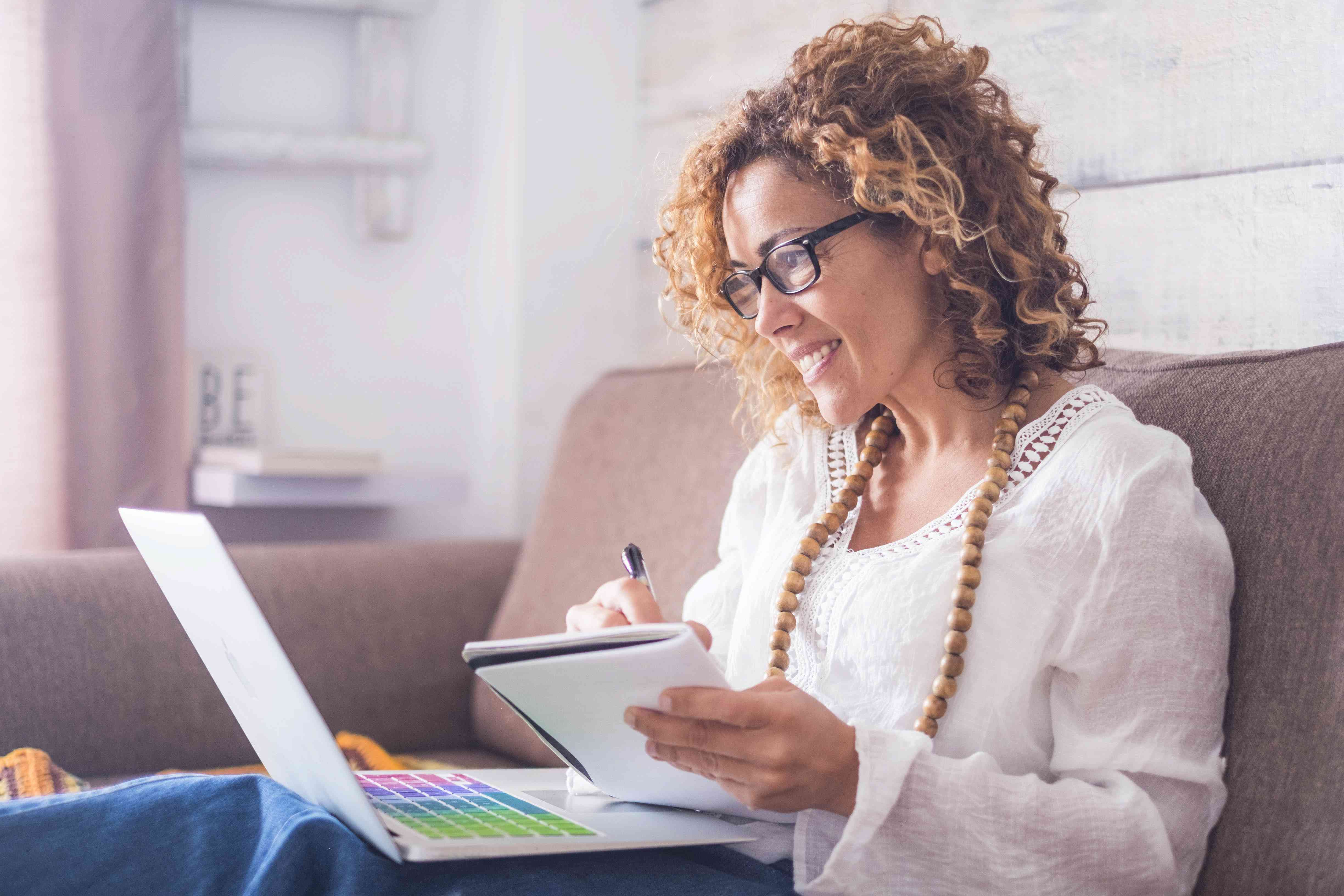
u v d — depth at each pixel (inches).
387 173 84.0
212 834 29.5
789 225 35.3
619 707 28.5
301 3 81.5
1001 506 34.2
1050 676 32.5
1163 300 49.6
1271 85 45.8
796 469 41.6
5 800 34.8
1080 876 28.8
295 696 27.4
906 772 28.6
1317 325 44.3
